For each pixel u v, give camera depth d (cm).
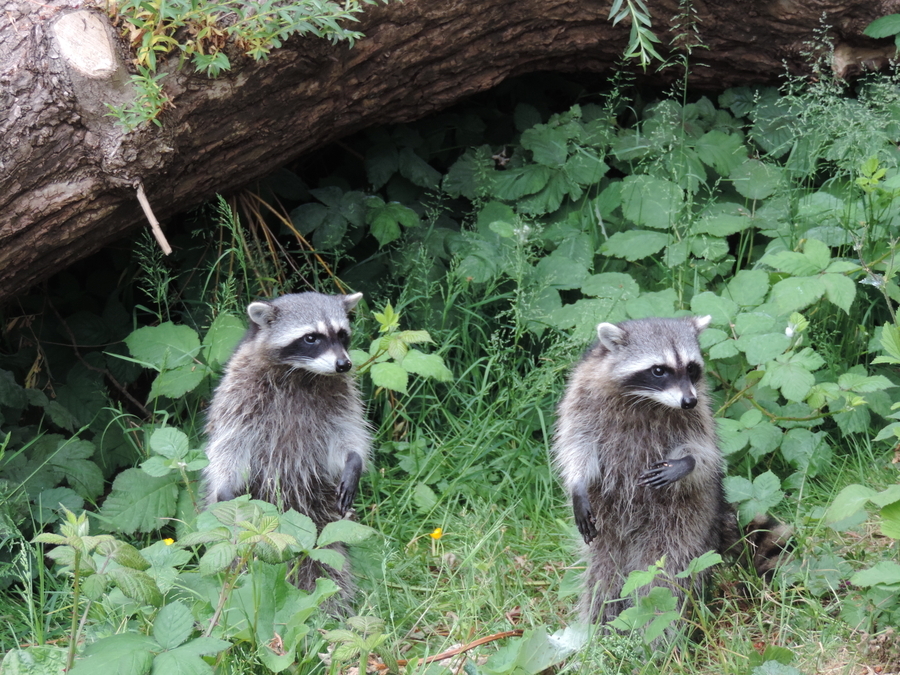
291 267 313
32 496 273
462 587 267
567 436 270
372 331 308
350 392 275
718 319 288
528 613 260
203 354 288
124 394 301
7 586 266
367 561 271
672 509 266
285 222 306
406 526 282
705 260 306
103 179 264
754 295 293
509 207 314
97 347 302
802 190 313
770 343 281
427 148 326
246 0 268
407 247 313
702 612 258
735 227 305
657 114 323
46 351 300
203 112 271
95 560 233
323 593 241
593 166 316
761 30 311
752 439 279
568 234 311
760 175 312
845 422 284
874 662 246
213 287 306
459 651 247
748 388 286
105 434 292
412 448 292
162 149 265
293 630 236
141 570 230
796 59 314
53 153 260
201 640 229
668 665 251
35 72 257
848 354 299
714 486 268
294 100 281
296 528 245
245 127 278
